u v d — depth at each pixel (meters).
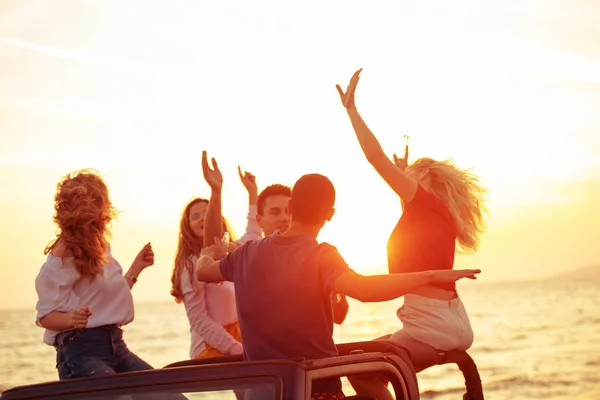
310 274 4.00
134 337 75.62
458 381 27.56
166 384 3.39
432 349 5.19
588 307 90.50
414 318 5.25
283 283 4.04
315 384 3.42
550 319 73.12
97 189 5.29
